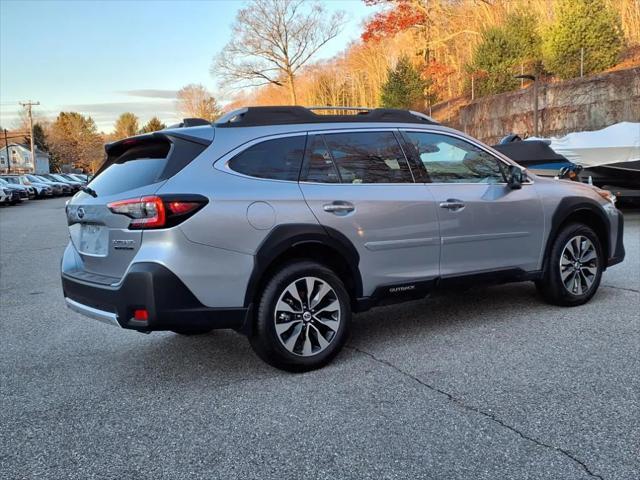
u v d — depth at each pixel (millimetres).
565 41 24391
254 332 3754
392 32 43125
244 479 2600
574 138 11953
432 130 4582
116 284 3549
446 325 4848
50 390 3756
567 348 4125
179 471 2689
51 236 14180
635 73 20688
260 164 3797
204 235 3465
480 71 32438
